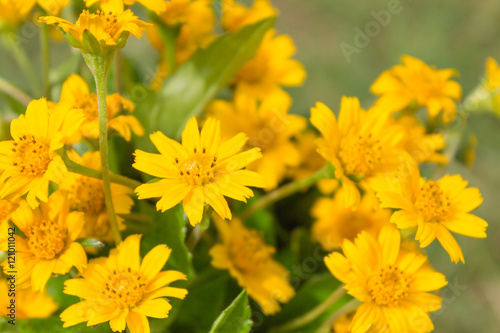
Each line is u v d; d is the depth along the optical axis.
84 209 0.28
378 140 0.30
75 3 0.30
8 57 0.57
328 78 0.65
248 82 0.34
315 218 0.34
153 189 0.27
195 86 0.31
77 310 0.27
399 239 0.28
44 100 0.27
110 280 0.27
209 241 0.31
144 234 0.29
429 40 0.68
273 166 0.33
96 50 0.27
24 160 0.27
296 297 0.31
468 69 0.67
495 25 0.70
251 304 0.31
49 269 0.27
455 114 0.32
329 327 0.30
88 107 0.29
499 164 0.61
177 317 0.30
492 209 0.58
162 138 0.28
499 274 0.55
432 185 0.29
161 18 0.31
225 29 0.34
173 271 0.27
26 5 0.29
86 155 0.28
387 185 0.29
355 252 0.28
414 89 0.32
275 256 0.33
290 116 0.34
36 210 0.27
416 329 0.28
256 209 0.31
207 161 0.27
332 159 0.29
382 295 0.28
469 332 0.53
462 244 0.55
